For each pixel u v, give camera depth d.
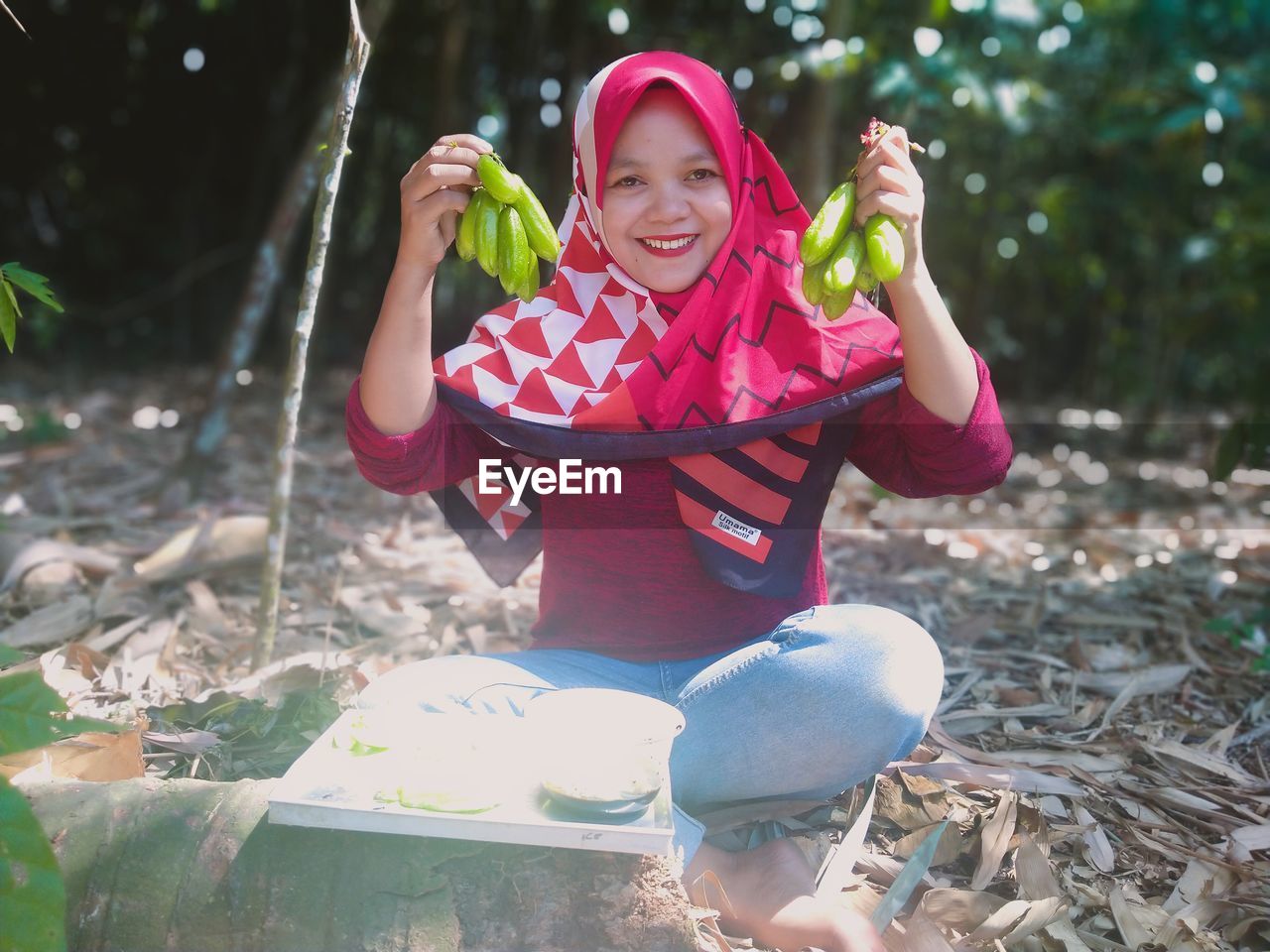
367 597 3.70
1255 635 3.62
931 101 5.18
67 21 9.00
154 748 2.45
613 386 2.18
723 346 2.13
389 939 1.72
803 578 2.23
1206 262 8.82
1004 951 1.95
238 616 3.52
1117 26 8.17
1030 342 11.52
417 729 1.96
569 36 8.70
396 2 8.80
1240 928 2.05
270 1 9.09
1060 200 9.25
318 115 4.71
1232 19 6.93
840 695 2.04
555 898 1.77
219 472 5.51
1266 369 5.20
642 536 2.20
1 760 2.08
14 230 9.66
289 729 2.57
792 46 7.80
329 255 9.62
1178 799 2.48
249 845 1.79
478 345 2.23
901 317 2.02
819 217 1.97
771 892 1.93
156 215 10.08
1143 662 3.37
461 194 1.99
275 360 9.59
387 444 2.08
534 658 2.21
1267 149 9.37
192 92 9.57
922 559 4.45
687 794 2.18
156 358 9.84
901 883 1.99
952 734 2.81
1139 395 10.30
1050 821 2.38
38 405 7.30
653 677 2.20
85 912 1.75
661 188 2.14
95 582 3.70
